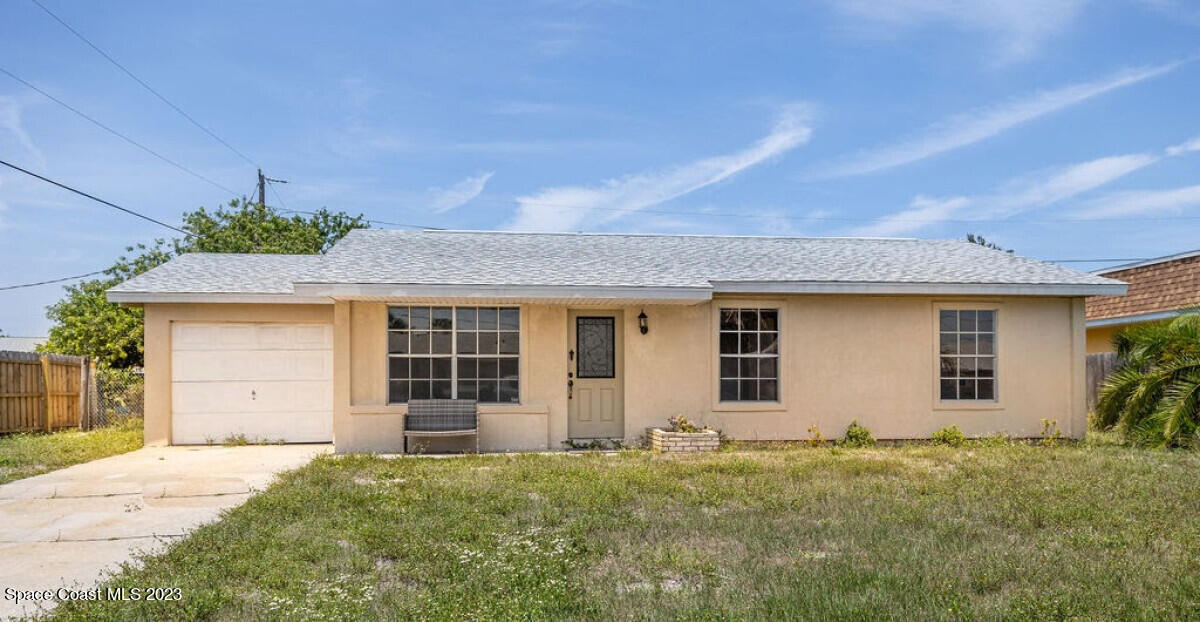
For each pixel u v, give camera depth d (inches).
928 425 597.0
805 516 328.8
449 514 331.0
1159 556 268.5
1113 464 462.9
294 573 251.6
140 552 284.2
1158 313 741.9
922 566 253.9
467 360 563.2
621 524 314.8
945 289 579.8
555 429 565.0
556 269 567.5
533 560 261.7
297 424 610.2
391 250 610.9
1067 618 210.2
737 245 695.7
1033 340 608.7
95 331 961.5
